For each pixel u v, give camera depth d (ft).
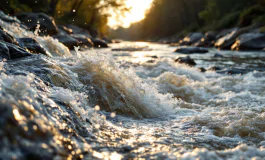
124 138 7.85
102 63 13.34
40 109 6.25
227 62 43.16
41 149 4.24
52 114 6.72
